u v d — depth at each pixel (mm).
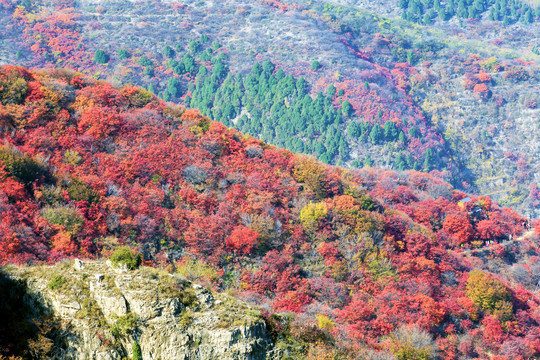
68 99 128125
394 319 95562
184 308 54344
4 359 48562
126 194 108250
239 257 103188
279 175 130625
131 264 56281
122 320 51469
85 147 116500
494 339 103500
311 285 101188
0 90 119750
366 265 109812
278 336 59188
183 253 101188
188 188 115062
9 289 53500
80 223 94562
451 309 106438
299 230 113500
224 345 52906
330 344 63156
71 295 52812
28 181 99688
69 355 50500
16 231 85500
